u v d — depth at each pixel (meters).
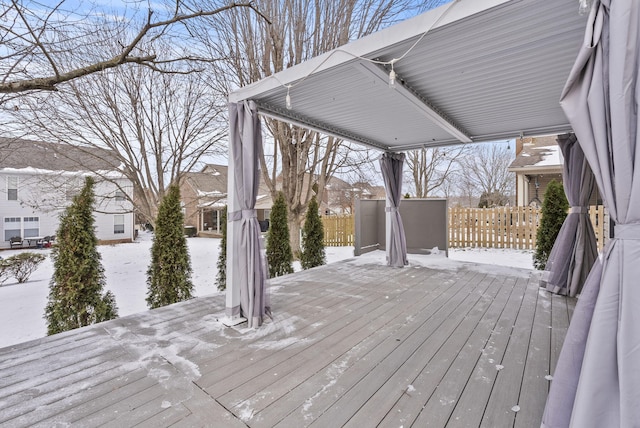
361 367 2.11
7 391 1.81
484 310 3.26
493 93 3.11
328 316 3.10
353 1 5.71
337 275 4.89
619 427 1.18
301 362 2.18
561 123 4.21
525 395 1.78
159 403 1.72
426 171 14.11
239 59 6.12
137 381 1.93
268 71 6.08
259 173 3.03
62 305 3.17
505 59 2.38
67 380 1.94
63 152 6.76
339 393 1.81
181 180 8.45
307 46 6.01
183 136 7.14
